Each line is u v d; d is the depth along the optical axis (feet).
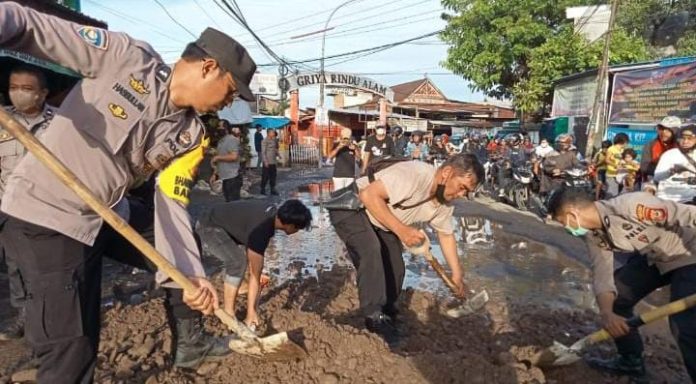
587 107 46.91
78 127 7.54
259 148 70.28
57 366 7.78
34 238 7.50
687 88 32.65
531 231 29.96
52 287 7.57
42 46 6.91
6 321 14.71
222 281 17.94
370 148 37.01
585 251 24.88
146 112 7.76
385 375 10.78
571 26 59.11
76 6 31.48
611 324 11.19
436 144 59.16
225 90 7.92
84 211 7.74
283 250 24.80
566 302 17.74
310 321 12.98
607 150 33.99
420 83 127.54
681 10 50.34
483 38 64.13
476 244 26.63
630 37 54.29
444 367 10.86
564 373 12.19
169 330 12.95
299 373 10.85
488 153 53.83
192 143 8.48
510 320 15.66
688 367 10.89
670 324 11.04
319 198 45.91
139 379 10.86
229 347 11.07
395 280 14.65
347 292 17.67
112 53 7.47
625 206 10.72
